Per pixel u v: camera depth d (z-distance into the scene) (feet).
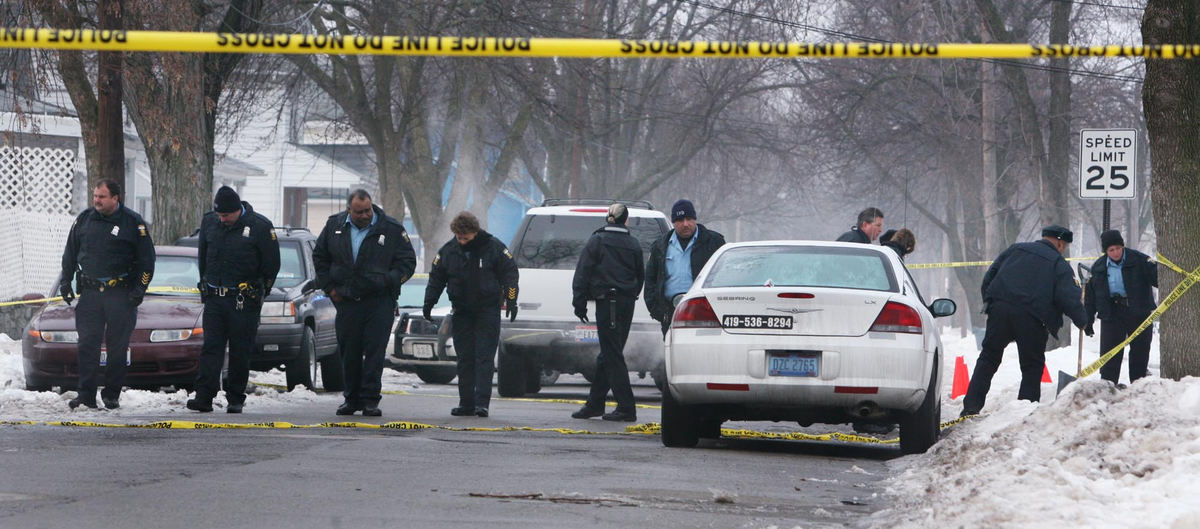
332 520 81.61
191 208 270.46
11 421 145.38
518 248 210.79
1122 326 205.16
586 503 90.63
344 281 163.63
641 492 96.58
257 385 216.54
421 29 380.99
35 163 338.13
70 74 278.05
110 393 166.81
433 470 106.52
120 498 88.69
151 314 191.83
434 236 458.09
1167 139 142.31
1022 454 102.27
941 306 151.53
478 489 95.96
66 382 190.49
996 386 243.40
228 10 296.92
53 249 332.60
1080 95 551.18
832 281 132.05
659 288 169.27
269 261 167.32
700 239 168.25
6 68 251.80
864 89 544.62
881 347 125.70
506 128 515.91
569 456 120.57
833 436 155.22
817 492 100.83
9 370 212.84
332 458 113.29
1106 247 205.98
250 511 84.17
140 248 166.50
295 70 440.45
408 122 437.17
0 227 324.19
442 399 207.00
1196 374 141.59
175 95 267.39
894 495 99.25
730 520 85.35
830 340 126.11
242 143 655.76
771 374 126.52
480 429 149.07
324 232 165.27
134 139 447.83
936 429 133.90
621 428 159.74
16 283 325.01
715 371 127.44
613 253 169.37
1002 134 548.72
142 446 121.29
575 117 475.72
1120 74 548.31
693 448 134.31
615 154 608.19
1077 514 78.64
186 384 193.47
